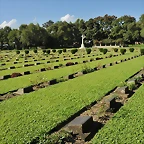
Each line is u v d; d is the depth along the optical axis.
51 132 6.11
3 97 10.48
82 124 5.89
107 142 5.36
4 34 76.44
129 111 7.38
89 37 83.50
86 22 87.12
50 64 23.70
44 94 10.30
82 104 8.38
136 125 6.20
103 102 7.94
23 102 9.09
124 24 82.81
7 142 5.51
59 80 13.83
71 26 84.44
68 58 31.41
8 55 41.41
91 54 39.56
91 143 5.43
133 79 12.27
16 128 6.33
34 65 23.53
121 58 29.64
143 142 5.26
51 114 7.38
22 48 75.00
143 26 80.12
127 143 5.25
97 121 6.82
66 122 6.83
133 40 81.31
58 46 80.19
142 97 9.09
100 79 13.75
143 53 36.38
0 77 15.62
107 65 21.53
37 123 6.62
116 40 78.00
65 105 8.35
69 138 5.68
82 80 13.62
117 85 11.66
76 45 85.00
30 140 5.49
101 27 87.06
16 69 20.77
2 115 7.54
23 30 72.94
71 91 10.68
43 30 74.62
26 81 14.27
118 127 6.14
